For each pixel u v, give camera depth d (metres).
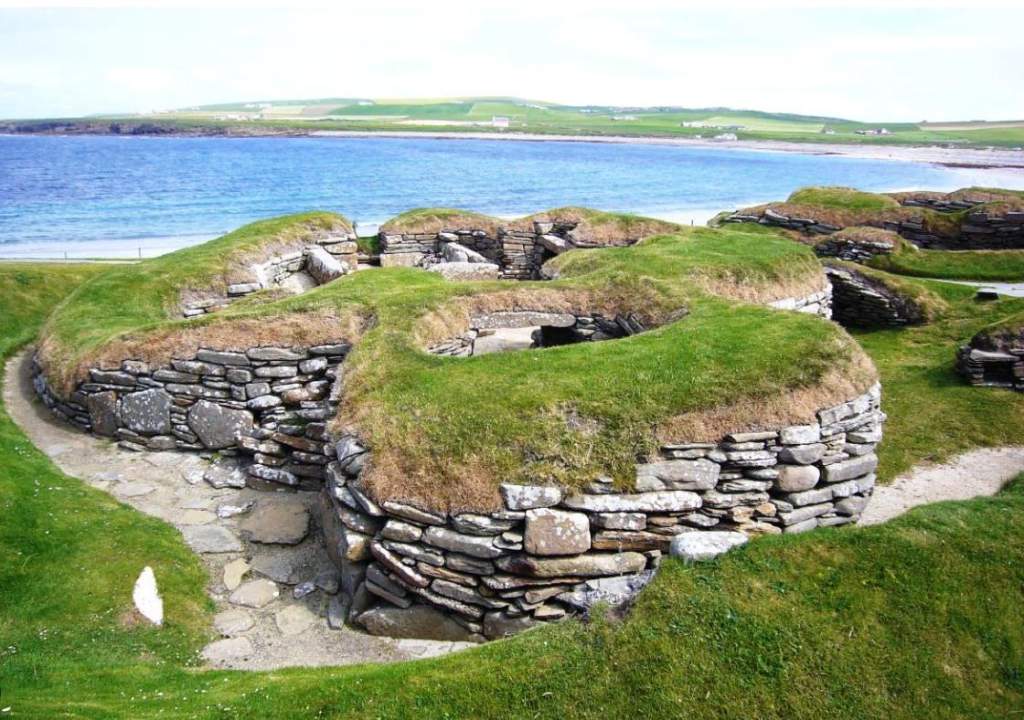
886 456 13.23
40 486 11.56
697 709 6.64
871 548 8.29
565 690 6.79
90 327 15.81
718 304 13.96
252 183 85.62
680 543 8.31
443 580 8.91
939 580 7.94
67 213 60.47
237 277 19.55
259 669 8.21
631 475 9.06
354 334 13.84
